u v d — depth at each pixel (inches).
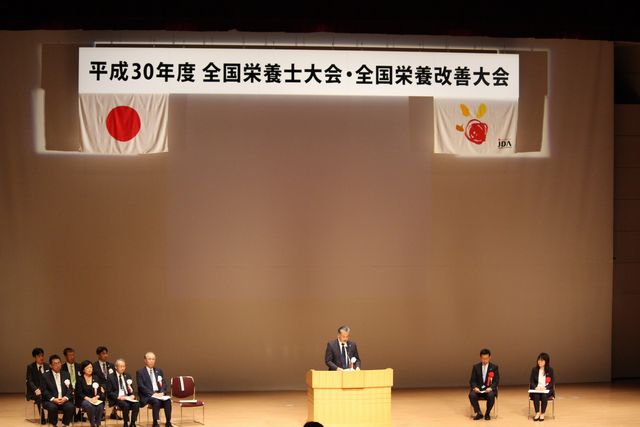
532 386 479.5
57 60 572.7
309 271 588.4
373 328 591.2
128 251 578.2
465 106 581.9
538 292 605.3
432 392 573.0
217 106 585.0
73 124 570.6
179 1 561.6
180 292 579.8
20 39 573.3
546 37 585.3
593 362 610.5
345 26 573.6
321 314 588.4
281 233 587.5
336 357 458.9
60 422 469.1
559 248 608.1
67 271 574.6
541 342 605.0
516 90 585.0
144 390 454.9
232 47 581.0
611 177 613.3
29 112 573.0
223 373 580.7
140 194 579.8
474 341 599.2
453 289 598.5
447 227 599.2
